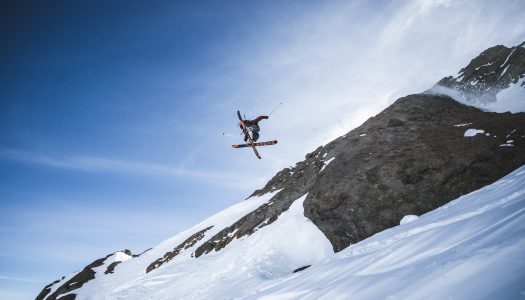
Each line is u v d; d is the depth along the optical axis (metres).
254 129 16.27
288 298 8.66
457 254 5.10
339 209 17.31
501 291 3.32
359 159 19.02
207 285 20.45
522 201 6.48
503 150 15.03
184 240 44.91
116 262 48.78
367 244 12.16
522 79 22.08
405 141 19.00
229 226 35.66
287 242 20.38
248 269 19.50
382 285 5.54
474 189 14.90
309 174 26.72
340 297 6.12
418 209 15.49
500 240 4.66
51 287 48.00
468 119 20.19
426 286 4.46
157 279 28.28
